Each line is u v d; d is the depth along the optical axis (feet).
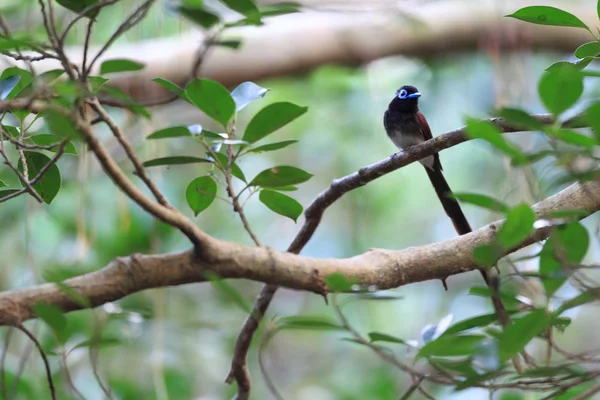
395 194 51.24
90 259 37.63
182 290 43.70
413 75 48.83
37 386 31.73
